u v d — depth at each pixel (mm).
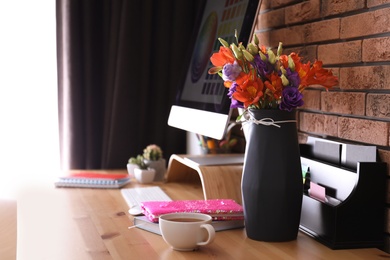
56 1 2830
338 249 1466
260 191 1512
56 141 2967
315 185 1595
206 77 2172
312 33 1851
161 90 2943
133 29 2861
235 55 1515
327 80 1538
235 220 1642
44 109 2953
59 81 2857
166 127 2967
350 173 1511
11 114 2932
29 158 2955
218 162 2066
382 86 1529
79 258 1387
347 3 1668
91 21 2838
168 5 2928
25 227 1646
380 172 1479
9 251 1323
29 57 2922
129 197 1995
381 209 1489
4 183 2283
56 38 2852
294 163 1522
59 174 2471
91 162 2887
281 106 1495
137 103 2908
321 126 1812
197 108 2152
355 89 1646
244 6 1984
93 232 1603
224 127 1861
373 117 1572
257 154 1525
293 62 1481
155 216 1579
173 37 2938
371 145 1564
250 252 1438
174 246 1438
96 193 2104
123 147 2875
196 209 1609
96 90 2898
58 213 1806
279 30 2080
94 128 2898
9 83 2918
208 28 2314
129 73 2865
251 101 1482
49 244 1492
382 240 1496
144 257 1397
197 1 2936
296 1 1970
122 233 1595
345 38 1685
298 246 1490
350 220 1469
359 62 1624
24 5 2902
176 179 2365
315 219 1555
